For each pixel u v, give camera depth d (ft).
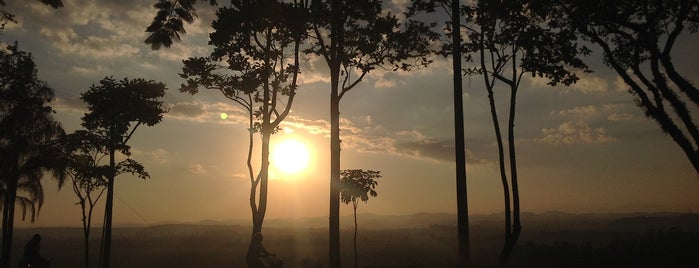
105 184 86.12
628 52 59.06
